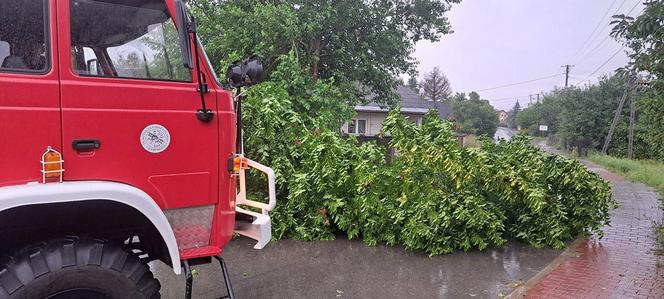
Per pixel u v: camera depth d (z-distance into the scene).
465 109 71.06
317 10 11.41
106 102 2.66
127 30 2.82
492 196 6.86
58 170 2.51
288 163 6.73
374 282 5.20
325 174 6.43
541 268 5.82
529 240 6.79
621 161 24.36
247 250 6.15
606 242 7.14
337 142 6.70
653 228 8.21
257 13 10.59
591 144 37.12
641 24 5.86
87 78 2.63
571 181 6.82
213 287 4.89
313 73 12.01
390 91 14.03
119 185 2.64
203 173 3.01
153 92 2.81
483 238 6.51
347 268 5.62
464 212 6.04
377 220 6.42
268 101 6.75
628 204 11.21
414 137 6.30
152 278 2.83
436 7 13.08
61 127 2.54
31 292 2.41
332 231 6.94
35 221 2.76
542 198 6.17
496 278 5.42
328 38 12.34
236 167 3.20
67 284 2.49
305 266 5.64
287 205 6.65
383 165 6.79
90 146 2.61
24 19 2.52
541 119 71.19
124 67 2.81
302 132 7.11
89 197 2.52
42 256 2.49
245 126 6.64
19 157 2.44
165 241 2.77
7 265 2.45
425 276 5.43
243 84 3.41
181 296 4.62
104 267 2.60
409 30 13.48
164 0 2.93
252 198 6.46
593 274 5.55
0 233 2.76
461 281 5.30
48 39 2.54
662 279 5.36
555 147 49.81
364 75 13.11
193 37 2.88
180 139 2.91
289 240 6.63
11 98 2.42
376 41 12.57
